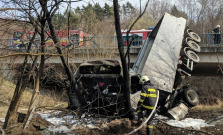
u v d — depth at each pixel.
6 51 5.61
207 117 8.31
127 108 6.73
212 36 17.48
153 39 10.20
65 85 8.20
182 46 10.54
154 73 8.34
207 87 26.88
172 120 7.45
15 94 6.06
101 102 7.29
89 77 7.40
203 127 6.79
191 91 8.79
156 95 6.13
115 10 5.99
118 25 6.09
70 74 6.91
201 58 17.19
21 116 6.73
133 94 7.41
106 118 7.29
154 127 6.68
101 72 7.68
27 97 10.86
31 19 5.42
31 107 5.90
